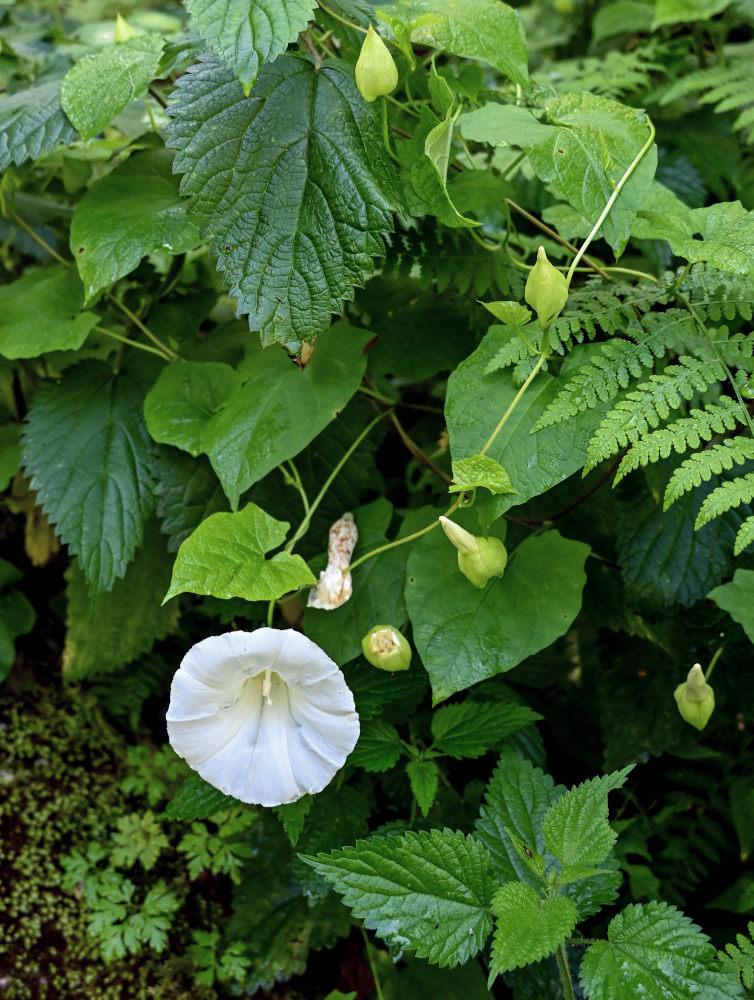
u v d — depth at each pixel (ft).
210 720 1.09
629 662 1.43
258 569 1.07
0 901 1.42
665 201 1.34
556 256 1.46
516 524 1.39
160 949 1.38
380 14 1.12
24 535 1.75
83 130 1.18
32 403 1.34
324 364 1.22
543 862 1.04
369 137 1.10
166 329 1.44
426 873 1.02
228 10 1.00
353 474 1.34
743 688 1.38
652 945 0.96
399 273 1.32
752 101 1.63
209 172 1.08
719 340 1.11
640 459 1.04
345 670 1.23
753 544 1.24
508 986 1.32
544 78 1.68
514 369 1.12
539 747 1.37
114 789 1.56
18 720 1.59
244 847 1.41
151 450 1.32
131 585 1.48
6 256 1.72
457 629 1.14
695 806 1.42
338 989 1.39
